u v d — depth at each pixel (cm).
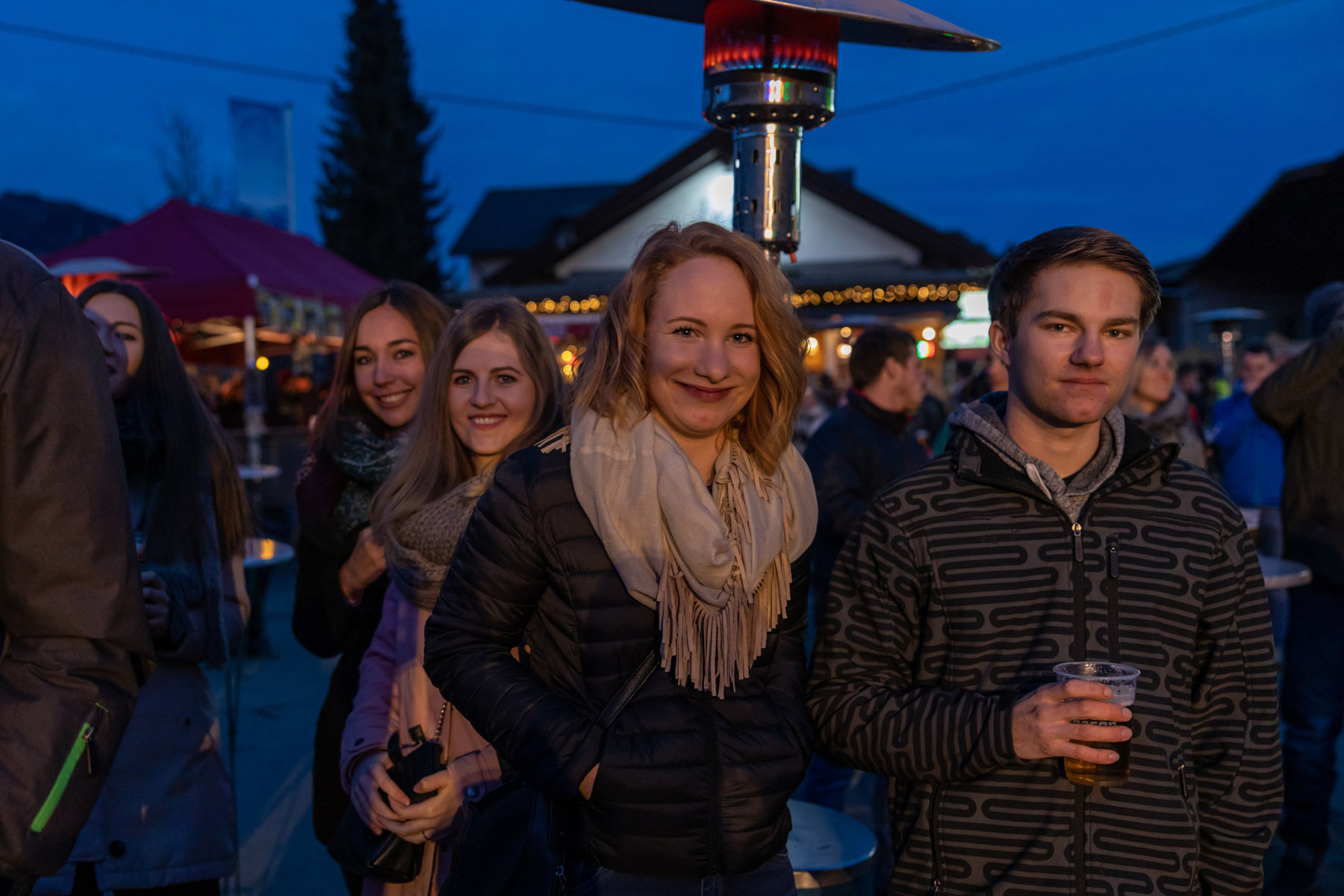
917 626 154
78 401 122
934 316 1403
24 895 115
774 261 214
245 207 1361
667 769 132
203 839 212
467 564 144
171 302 770
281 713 493
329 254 1109
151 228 820
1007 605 147
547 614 143
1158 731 141
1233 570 149
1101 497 148
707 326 139
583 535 139
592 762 130
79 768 115
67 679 116
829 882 197
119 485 125
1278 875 309
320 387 1218
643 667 137
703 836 132
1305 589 308
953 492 153
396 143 3100
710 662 135
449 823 175
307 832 359
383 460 236
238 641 243
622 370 142
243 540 246
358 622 226
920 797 149
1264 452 555
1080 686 128
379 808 176
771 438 149
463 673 139
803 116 208
